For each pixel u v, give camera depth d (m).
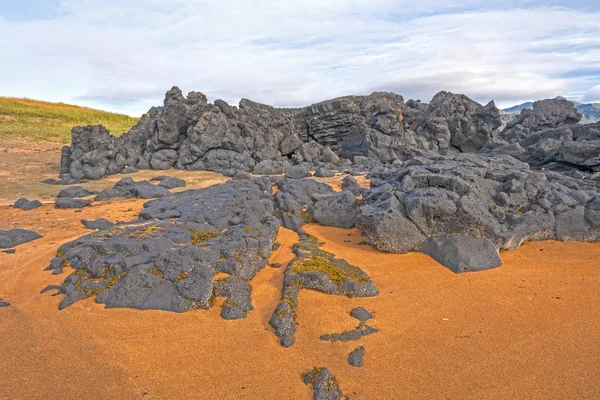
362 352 6.67
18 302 8.04
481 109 35.75
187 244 9.81
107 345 6.61
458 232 11.08
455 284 9.34
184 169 28.25
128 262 8.62
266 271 9.70
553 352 6.79
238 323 7.40
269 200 14.26
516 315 8.00
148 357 6.36
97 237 10.12
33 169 25.53
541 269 10.20
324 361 6.48
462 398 5.73
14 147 31.47
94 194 19.64
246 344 6.80
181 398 5.58
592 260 10.67
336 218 13.11
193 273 8.23
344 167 29.28
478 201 11.45
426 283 9.38
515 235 11.26
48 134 38.19
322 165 29.17
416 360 6.55
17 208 15.88
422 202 11.06
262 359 6.46
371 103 36.00
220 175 26.11
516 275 9.84
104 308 7.66
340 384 5.96
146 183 20.91
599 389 5.90
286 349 6.75
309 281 8.77
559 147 25.73
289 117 36.38
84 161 24.59
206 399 5.59
